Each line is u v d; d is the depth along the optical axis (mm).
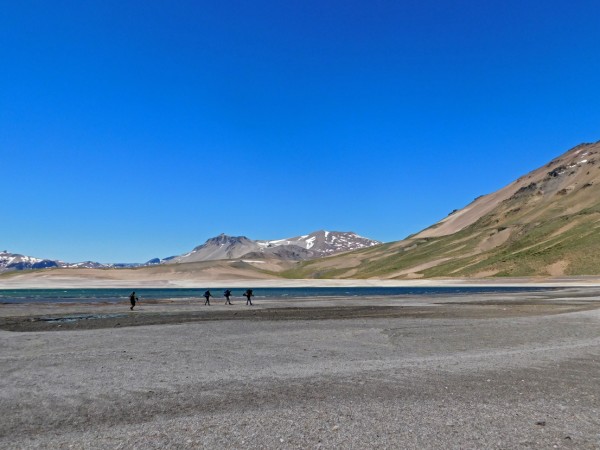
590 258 166250
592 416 11430
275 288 166500
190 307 59656
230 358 20125
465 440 9789
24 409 12422
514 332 28984
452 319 38250
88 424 11172
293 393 13844
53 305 65000
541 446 9469
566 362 18469
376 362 18938
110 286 187500
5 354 21438
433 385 14719
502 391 13922
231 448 9445
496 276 180125
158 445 9656
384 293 109562
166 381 15562
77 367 18109
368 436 10055
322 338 26781
